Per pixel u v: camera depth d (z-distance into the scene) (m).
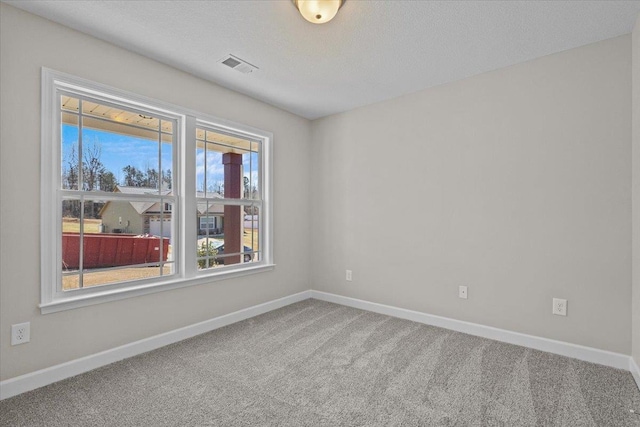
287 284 3.65
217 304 2.92
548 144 2.39
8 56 1.79
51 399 1.77
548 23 1.99
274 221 3.50
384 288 3.31
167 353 2.36
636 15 1.90
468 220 2.77
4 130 1.79
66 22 1.97
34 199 1.89
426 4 1.80
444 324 2.90
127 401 1.75
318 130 3.89
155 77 2.46
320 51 2.33
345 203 3.63
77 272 2.13
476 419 1.62
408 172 3.13
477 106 2.72
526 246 2.48
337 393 1.84
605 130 2.17
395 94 3.15
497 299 2.62
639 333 1.92
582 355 2.25
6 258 1.79
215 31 2.08
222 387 1.90
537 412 1.67
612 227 2.15
